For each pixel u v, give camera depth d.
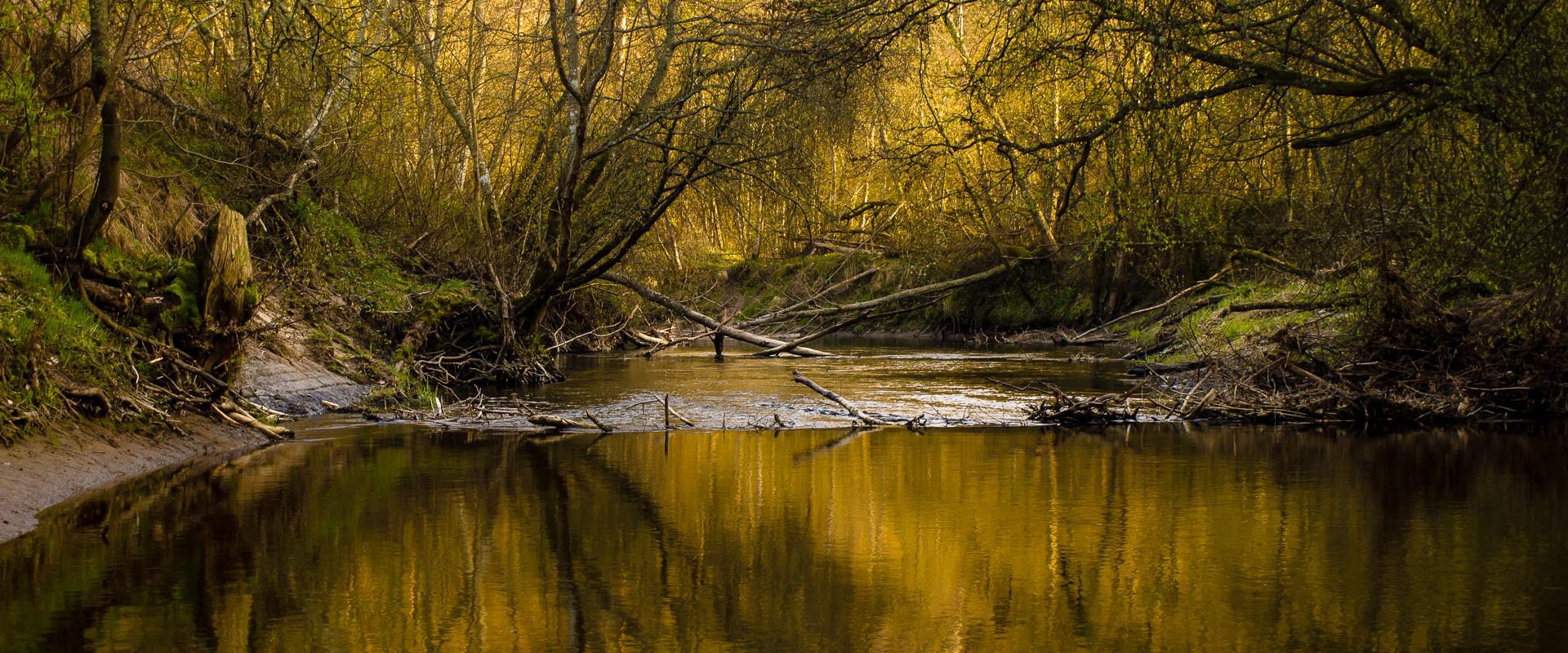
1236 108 13.85
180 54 13.83
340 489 7.95
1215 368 13.81
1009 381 16.19
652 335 24.64
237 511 7.16
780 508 7.57
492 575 5.88
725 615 5.30
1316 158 16.47
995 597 5.61
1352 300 13.62
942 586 5.78
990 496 7.96
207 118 14.10
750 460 9.46
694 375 17.30
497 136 20.39
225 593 5.45
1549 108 9.96
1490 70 10.09
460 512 7.31
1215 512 7.45
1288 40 11.26
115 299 9.54
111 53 10.20
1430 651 4.79
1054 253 22.77
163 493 7.62
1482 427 11.68
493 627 5.07
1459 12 10.78
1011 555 6.37
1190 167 13.33
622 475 8.72
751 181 15.54
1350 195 13.69
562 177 15.70
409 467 8.93
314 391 12.42
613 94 17.45
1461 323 12.69
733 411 12.68
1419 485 8.38
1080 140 13.57
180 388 9.38
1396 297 12.81
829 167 26.50
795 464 9.30
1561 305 11.41
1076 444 10.45
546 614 5.28
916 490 8.19
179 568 5.84
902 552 6.45
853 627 5.14
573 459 9.47
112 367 8.84
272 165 14.49
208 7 12.88
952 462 9.40
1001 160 19.58
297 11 13.64
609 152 16.30
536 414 11.93
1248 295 19.94
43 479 7.26
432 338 16.22
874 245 31.38
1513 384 12.45
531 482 8.38
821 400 13.70
